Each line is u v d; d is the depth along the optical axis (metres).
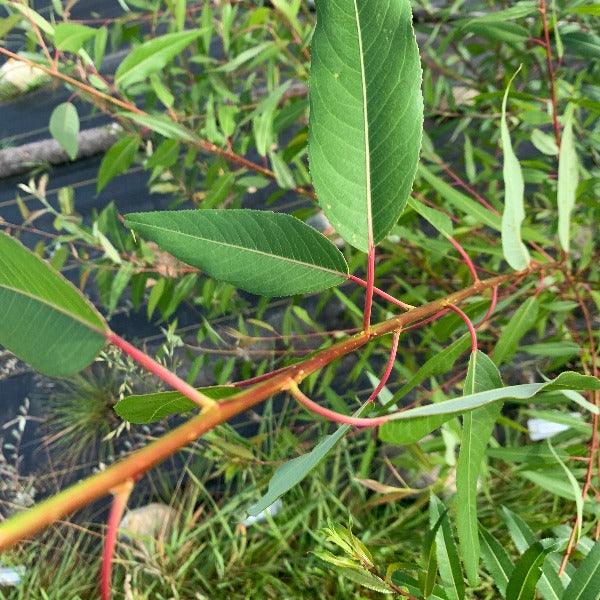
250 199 1.10
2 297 0.19
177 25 0.64
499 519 0.83
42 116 1.21
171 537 0.94
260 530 0.90
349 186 0.23
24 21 0.57
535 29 0.60
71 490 0.15
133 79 0.49
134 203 1.16
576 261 0.76
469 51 0.83
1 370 1.08
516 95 0.56
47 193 1.20
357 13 0.21
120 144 0.63
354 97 0.22
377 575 0.37
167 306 0.79
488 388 0.31
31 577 0.95
